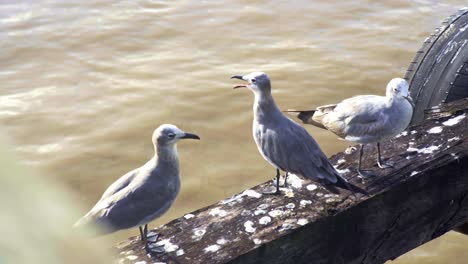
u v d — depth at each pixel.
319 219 4.61
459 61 7.52
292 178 5.18
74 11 15.03
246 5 15.41
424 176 5.06
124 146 10.63
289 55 13.34
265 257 4.47
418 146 5.43
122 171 10.05
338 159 5.45
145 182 5.09
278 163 5.62
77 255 4.58
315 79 12.46
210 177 9.89
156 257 4.38
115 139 10.80
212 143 10.69
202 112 11.48
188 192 9.55
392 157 5.31
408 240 5.19
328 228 4.68
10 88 12.27
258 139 5.78
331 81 12.40
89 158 10.31
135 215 5.03
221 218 4.65
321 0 15.58
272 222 4.60
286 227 4.54
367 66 12.89
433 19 14.65
